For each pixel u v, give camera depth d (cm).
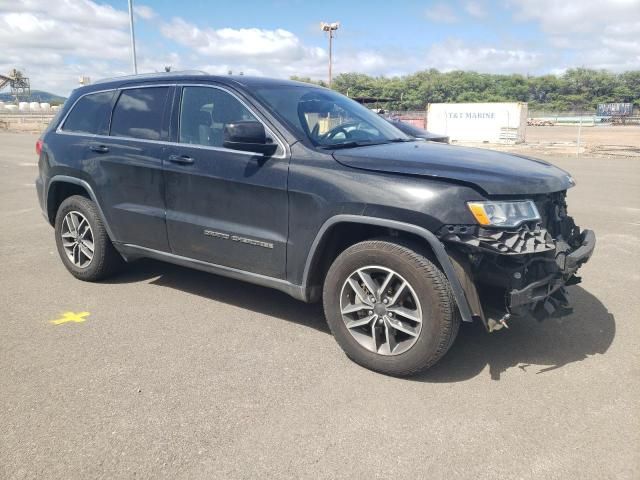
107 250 505
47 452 273
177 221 434
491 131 3300
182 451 274
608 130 5106
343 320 363
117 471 260
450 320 325
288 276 386
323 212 355
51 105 7094
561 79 12812
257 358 374
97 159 482
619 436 287
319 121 410
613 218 830
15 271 557
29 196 1025
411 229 324
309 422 299
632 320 441
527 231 319
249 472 260
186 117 434
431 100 12075
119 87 489
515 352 385
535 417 305
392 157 353
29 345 390
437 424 298
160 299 482
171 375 349
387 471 261
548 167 382
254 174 385
